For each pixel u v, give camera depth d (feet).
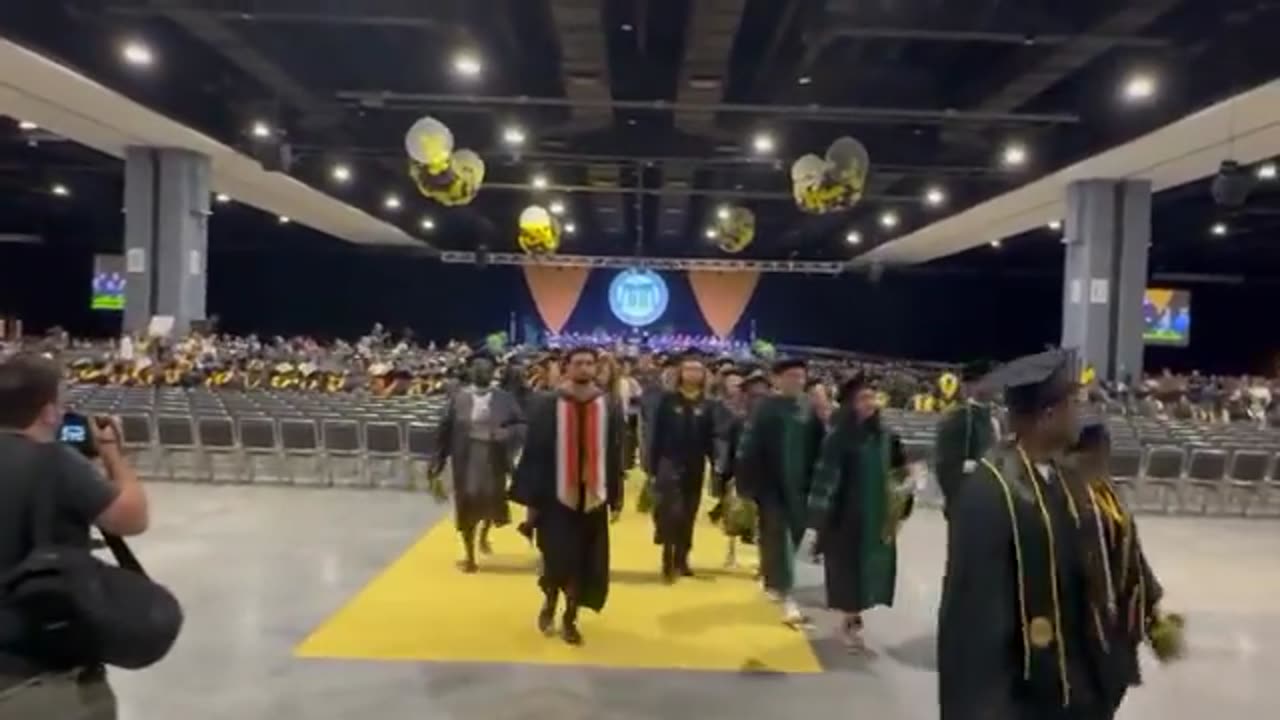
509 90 46.06
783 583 21.11
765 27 40.98
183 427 37.52
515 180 70.28
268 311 113.70
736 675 17.88
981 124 48.19
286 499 35.27
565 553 19.27
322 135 54.80
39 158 68.13
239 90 49.21
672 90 47.32
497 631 20.13
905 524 33.65
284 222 98.43
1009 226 75.82
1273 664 19.45
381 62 45.27
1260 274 106.93
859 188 44.29
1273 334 109.81
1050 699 7.73
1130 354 54.08
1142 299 54.19
